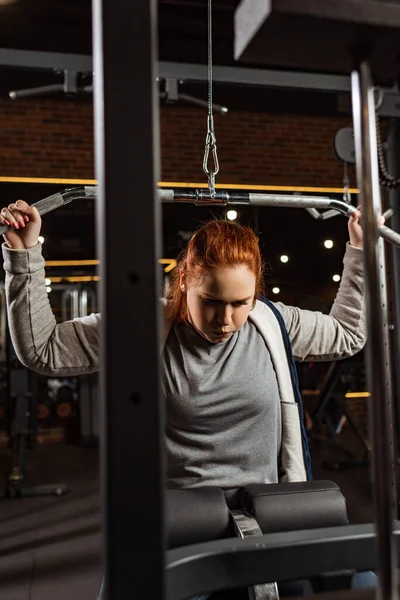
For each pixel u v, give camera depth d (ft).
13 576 9.47
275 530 3.22
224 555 1.93
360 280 4.68
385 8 1.43
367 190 1.61
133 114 1.51
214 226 3.91
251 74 9.37
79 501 13.66
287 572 1.96
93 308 21.27
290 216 20.26
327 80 9.68
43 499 13.84
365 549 2.02
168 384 3.99
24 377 15.75
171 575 1.81
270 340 4.23
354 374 18.56
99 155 1.53
